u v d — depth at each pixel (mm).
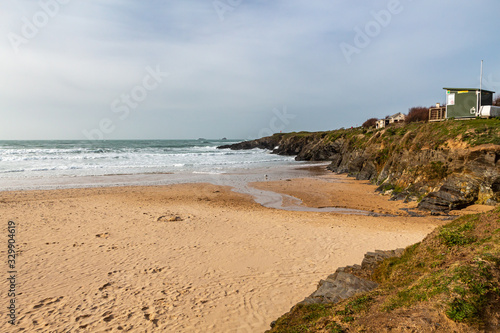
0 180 27031
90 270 8727
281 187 26031
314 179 30984
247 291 7621
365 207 18609
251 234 12344
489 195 16109
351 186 26641
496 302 3850
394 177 23625
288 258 9805
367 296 4781
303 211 17656
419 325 3637
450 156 18562
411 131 24703
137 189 23938
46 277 8258
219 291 7613
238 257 9875
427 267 5285
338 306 4758
